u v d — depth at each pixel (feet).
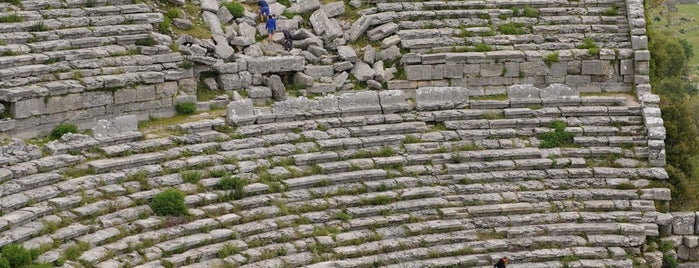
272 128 180.04
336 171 176.45
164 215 156.04
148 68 181.88
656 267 182.39
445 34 209.46
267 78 195.83
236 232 157.89
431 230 172.35
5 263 134.82
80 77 172.24
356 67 204.03
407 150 184.96
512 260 172.65
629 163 192.24
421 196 177.78
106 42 179.93
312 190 171.42
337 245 163.73
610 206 185.37
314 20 209.67
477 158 186.80
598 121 198.08
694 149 203.51
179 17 199.21
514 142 191.62
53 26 175.63
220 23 203.72
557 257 175.42
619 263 176.76
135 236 150.30
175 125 175.83
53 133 165.99
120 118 169.17
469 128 192.75
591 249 178.29
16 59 164.86
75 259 142.20
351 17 213.87
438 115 192.65
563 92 200.54
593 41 213.05
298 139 180.04
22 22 172.96
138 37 183.83
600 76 210.79
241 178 167.94
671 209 190.49
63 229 145.79
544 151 190.90
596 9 217.77
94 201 153.28
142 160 163.43
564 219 181.16
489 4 215.72
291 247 159.74
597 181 188.55
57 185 152.15
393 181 178.09
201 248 152.87
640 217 184.65
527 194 183.11
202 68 191.72
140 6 189.67
